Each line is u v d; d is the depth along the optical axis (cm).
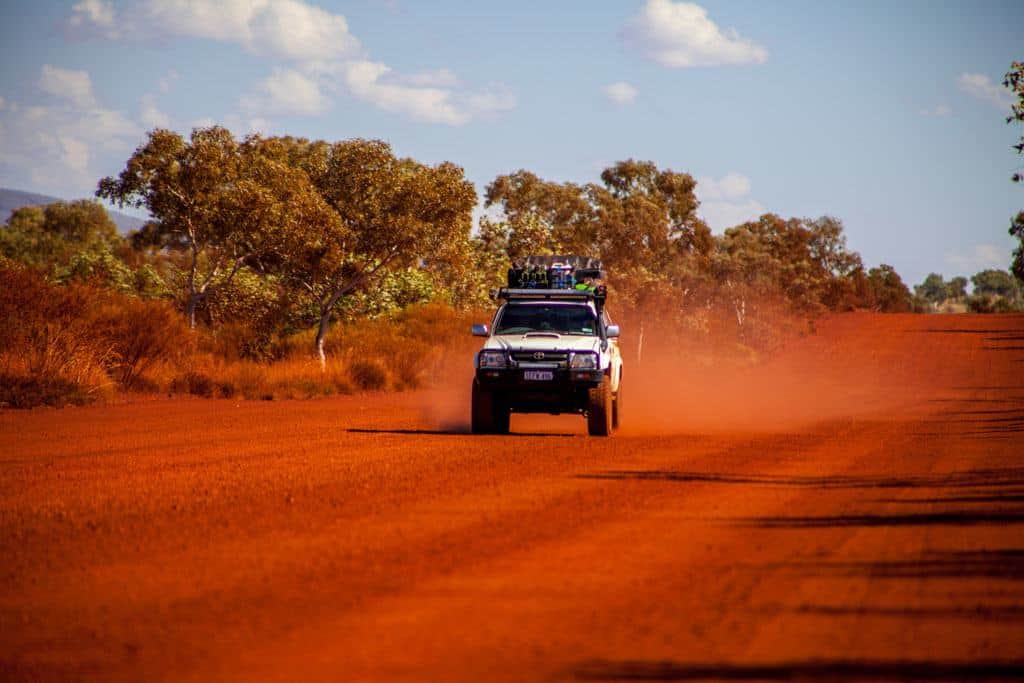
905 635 1608
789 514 2698
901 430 5688
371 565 2100
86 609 1786
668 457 4066
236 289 13538
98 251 15688
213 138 13212
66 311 7450
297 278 10244
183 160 13125
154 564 2119
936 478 3453
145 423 5556
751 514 2698
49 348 6938
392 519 2616
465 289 13750
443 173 9956
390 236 9775
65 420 5681
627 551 2233
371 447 4372
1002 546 2286
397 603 1808
